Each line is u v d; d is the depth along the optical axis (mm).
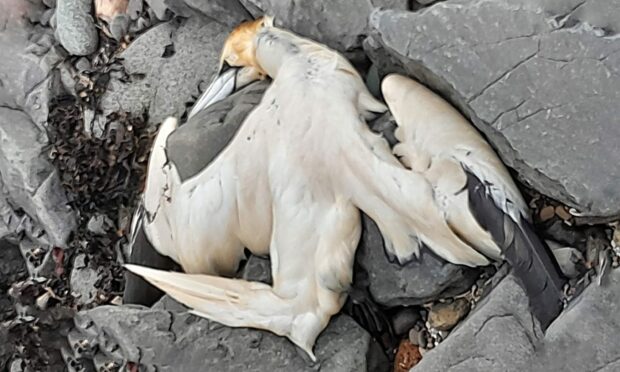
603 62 3111
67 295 3662
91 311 3395
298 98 3264
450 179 3160
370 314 3289
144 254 3447
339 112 3234
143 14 3750
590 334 3096
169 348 3309
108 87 3695
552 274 3133
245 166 3293
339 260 3234
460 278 3215
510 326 3139
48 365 3531
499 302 3154
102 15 3768
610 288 3102
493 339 3141
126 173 3652
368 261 3260
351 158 3207
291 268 3252
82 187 3672
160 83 3664
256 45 3377
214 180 3322
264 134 3279
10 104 3820
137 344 3322
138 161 3639
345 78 3277
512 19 3154
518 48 3146
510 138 3137
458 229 3154
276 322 3256
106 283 3635
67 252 3699
